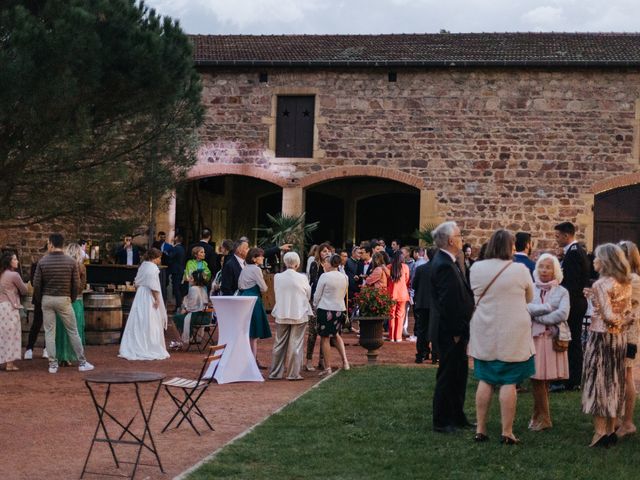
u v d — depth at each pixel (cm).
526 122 1914
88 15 1230
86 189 1354
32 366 1100
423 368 1084
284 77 1983
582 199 1897
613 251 675
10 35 1198
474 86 1930
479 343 670
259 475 572
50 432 713
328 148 1970
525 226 1914
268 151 1986
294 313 1013
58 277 1045
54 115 1244
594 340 671
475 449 648
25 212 1370
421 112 1945
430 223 1939
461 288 708
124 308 1442
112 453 605
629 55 1905
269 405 846
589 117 1897
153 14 1430
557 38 2097
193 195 2288
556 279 738
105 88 1327
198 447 667
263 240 2009
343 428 716
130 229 1433
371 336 1138
